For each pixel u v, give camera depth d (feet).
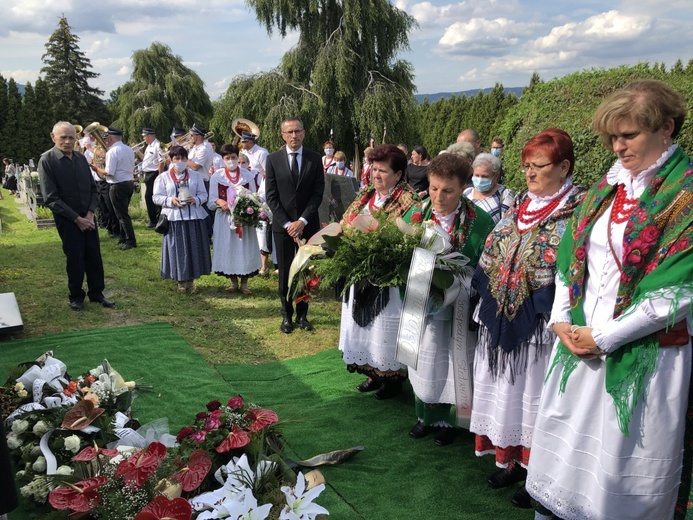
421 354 12.13
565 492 8.72
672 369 7.79
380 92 68.08
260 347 19.42
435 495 11.06
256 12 71.92
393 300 13.39
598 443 8.36
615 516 8.18
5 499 7.63
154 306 23.34
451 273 11.08
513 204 10.62
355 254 11.62
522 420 10.29
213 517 8.77
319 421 13.99
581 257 8.62
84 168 21.95
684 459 8.27
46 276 27.63
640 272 7.75
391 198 13.56
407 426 13.73
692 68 18.94
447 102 149.69
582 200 9.45
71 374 16.44
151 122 140.15
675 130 7.83
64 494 9.20
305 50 72.38
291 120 19.25
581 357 8.32
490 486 11.28
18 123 141.18
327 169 50.44
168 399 15.12
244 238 25.26
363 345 13.96
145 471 9.37
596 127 8.20
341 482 11.48
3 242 37.27
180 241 24.79
